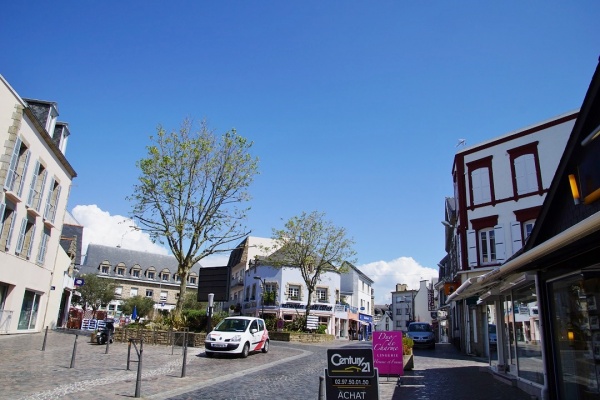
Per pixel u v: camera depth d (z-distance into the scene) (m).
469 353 24.77
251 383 11.52
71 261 38.03
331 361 7.33
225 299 26.92
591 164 7.32
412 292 78.19
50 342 20.08
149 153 23.80
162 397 9.20
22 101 20.97
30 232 24.19
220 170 24.83
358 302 65.25
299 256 40.03
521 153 24.03
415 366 17.20
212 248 24.98
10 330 22.56
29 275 24.39
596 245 6.61
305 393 10.24
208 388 10.48
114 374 11.84
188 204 24.03
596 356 7.56
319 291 53.25
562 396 8.85
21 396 8.56
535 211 22.83
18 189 21.62
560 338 8.92
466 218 25.92
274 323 38.59
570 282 8.42
